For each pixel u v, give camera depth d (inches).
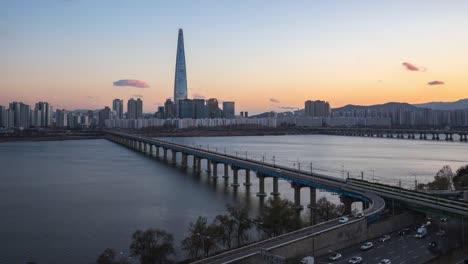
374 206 5674.2
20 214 6924.2
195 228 5088.6
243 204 7751.0
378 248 4552.2
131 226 6250.0
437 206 5442.9
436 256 4227.4
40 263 4832.7
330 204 6811.0
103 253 4800.7
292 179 7795.3
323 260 4210.1
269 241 4313.5
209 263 3759.8
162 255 4576.8
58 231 5994.1
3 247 5339.6
